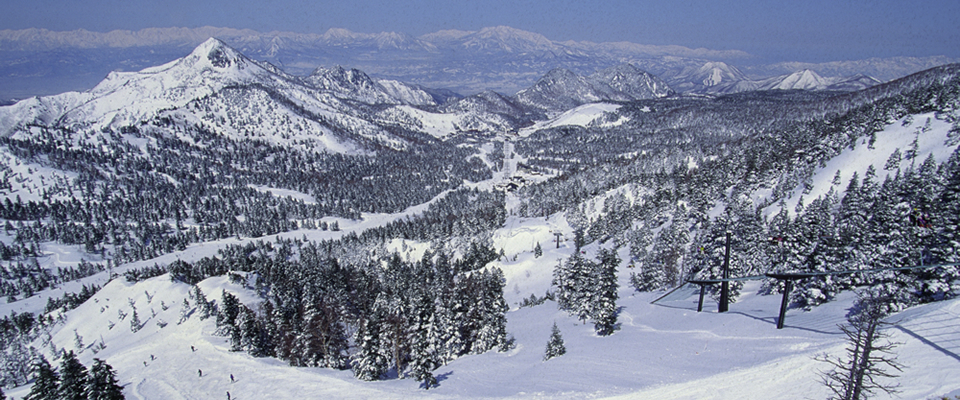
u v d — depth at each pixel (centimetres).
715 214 16038
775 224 10469
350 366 7919
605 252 8819
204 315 11250
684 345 5712
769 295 7375
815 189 15012
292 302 11138
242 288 13050
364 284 12688
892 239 5944
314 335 7769
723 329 5938
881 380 3584
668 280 10256
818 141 17838
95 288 19825
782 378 4012
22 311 19188
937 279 5231
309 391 6500
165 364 9225
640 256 12938
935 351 3800
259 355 8812
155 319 13162
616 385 4694
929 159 12400
